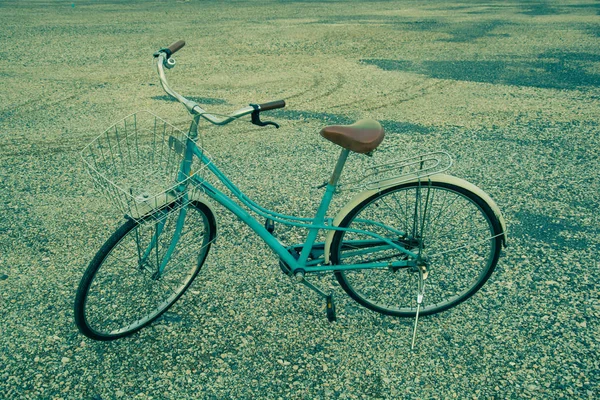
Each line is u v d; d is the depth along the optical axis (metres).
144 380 2.54
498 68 7.93
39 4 15.52
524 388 2.46
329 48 9.31
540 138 5.28
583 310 2.95
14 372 2.57
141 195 2.21
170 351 2.72
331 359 2.67
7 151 5.06
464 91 6.81
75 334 2.82
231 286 3.22
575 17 12.73
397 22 12.12
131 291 3.08
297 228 3.82
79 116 5.96
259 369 2.60
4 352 2.69
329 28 11.27
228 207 2.71
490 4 15.55
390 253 3.13
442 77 7.45
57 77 7.54
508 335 2.80
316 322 2.92
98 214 4.02
